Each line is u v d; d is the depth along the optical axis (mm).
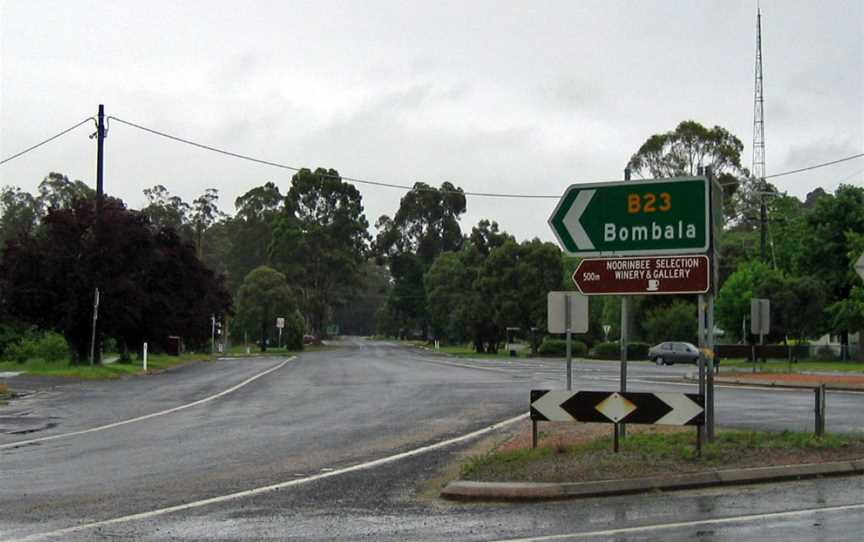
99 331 41125
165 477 12656
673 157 76500
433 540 8781
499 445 15133
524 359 66750
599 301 78812
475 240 96875
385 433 17688
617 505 10438
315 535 9031
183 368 48031
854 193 65375
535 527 9312
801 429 16844
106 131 40219
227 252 121312
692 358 54688
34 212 96688
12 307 39562
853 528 9094
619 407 12906
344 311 190625
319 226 104688
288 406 23719
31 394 28188
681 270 13172
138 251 41438
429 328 115188
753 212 82688
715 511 10031
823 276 64688
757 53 76375
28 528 9383
